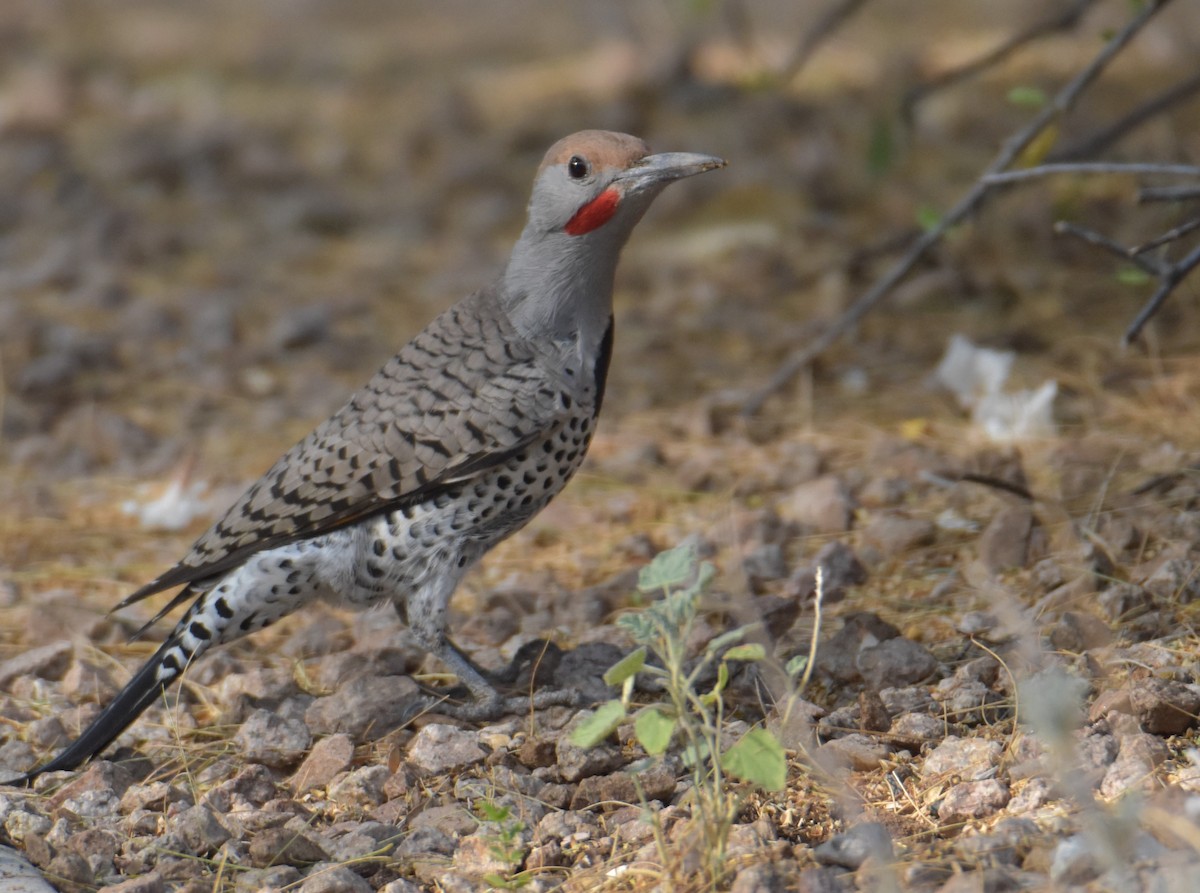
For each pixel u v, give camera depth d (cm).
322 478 825
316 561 831
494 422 823
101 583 1055
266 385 1414
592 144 831
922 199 1708
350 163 2138
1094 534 933
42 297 1644
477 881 663
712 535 1039
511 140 2131
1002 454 1082
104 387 1410
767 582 957
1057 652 805
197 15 3169
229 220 1930
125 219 1864
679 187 1869
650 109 2209
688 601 652
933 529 996
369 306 1599
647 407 1305
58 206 1962
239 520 828
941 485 1068
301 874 684
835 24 1336
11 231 1898
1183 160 1523
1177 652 787
